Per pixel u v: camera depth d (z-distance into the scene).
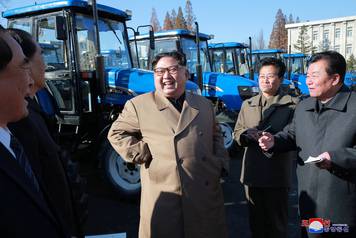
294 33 46.44
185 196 2.14
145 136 2.28
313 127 2.07
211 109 2.44
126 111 2.39
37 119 1.71
